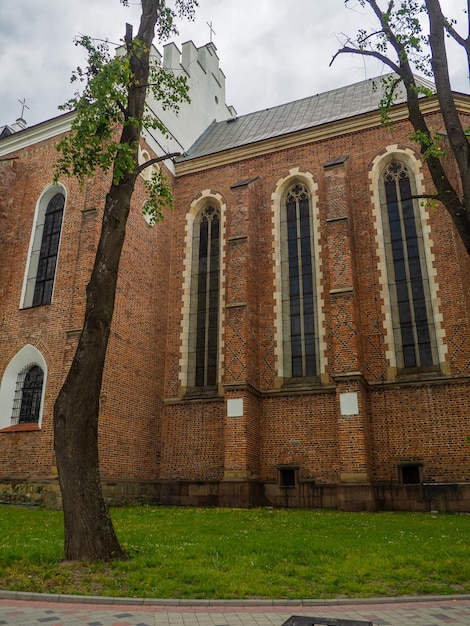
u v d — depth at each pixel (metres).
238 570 8.34
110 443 19.80
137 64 12.93
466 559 9.27
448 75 12.03
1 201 24.03
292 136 25.34
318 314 22.30
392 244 22.14
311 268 23.38
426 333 20.56
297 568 8.62
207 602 6.83
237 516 15.78
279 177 25.17
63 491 9.31
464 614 6.49
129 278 22.48
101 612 6.44
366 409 19.89
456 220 10.99
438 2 12.68
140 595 7.09
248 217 23.47
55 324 20.50
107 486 19.31
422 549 10.09
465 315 19.78
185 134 30.88
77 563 8.58
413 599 7.15
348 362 19.53
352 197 23.28
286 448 20.98
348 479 18.36
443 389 19.38
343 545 10.55
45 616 6.20
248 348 21.44
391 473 19.22
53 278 22.09
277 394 21.77
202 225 26.58
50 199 23.95
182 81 14.93
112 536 9.24
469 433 18.55
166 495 22.16
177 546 10.17
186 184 27.39
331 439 20.34
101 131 11.42
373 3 13.55
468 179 10.86
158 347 24.03
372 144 23.69
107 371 20.16
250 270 22.86
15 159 25.30
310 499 19.97
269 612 6.57
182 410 23.31
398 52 13.12
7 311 22.12
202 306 25.03
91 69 11.97
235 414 20.48
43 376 20.78
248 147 26.25
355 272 21.52
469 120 22.25
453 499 18.05
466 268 19.67
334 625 5.49
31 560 8.76
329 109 28.98
